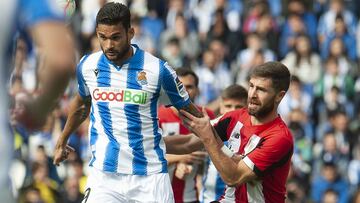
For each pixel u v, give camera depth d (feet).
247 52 167.94
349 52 173.99
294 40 170.09
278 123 61.46
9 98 32.14
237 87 77.87
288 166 62.13
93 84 58.85
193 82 78.23
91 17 171.83
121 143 58.59
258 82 60.03
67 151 63.00
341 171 144.15
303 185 138.92
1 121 32.30
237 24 179.52
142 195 59.16
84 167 133.18
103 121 58.90
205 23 180.45
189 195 79.77
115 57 57.00
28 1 29.66
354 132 150.61
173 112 79.05
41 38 28.81
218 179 76.23
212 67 161.38
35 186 127.65
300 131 148.05
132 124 58.44
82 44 167.12
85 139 134.82
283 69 60.39
